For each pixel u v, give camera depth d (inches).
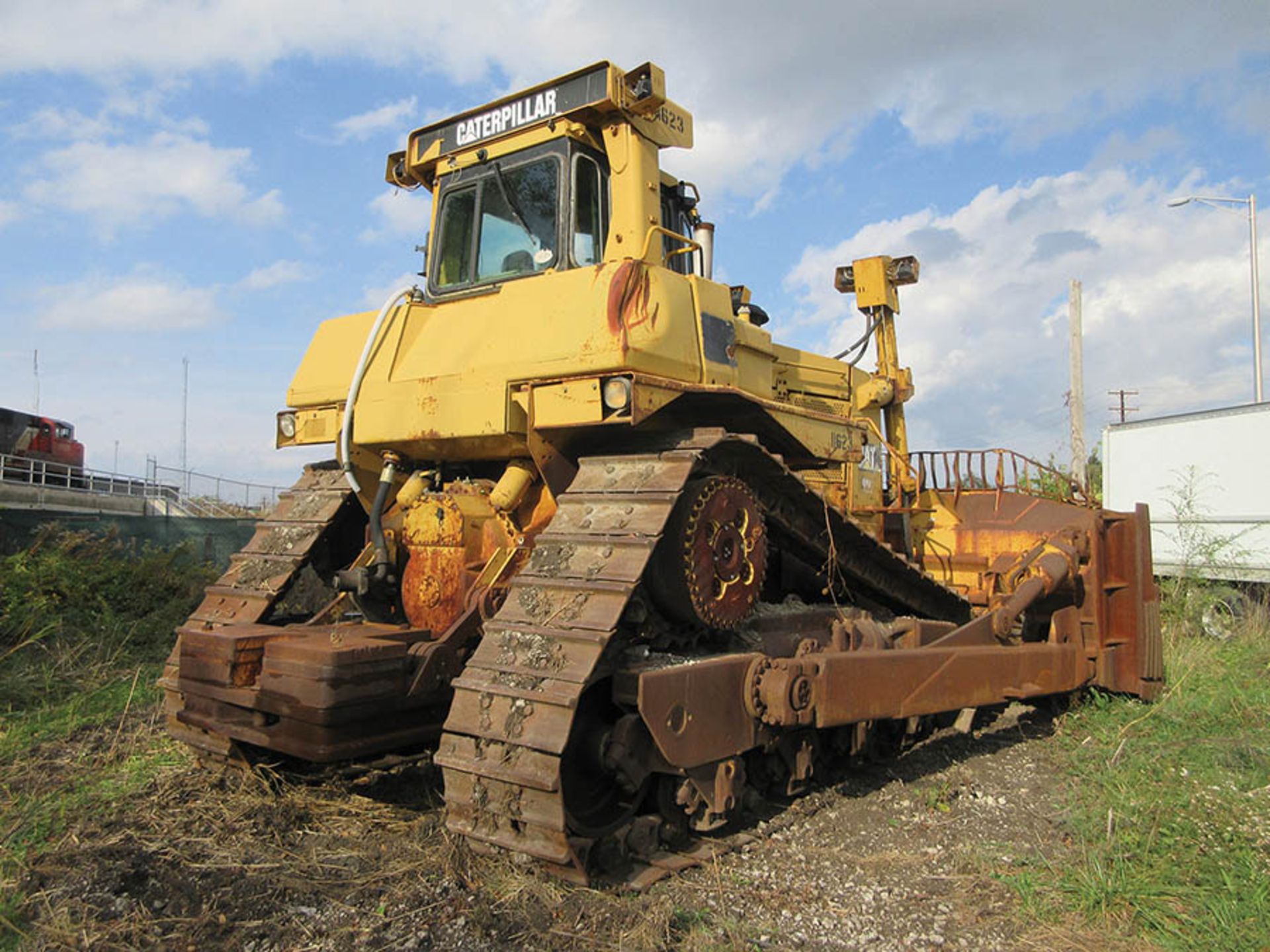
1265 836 164.9
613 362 173.6
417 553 201.8
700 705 165.9
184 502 1150.3
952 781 216.4
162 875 151.6
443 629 195.3
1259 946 128.7
